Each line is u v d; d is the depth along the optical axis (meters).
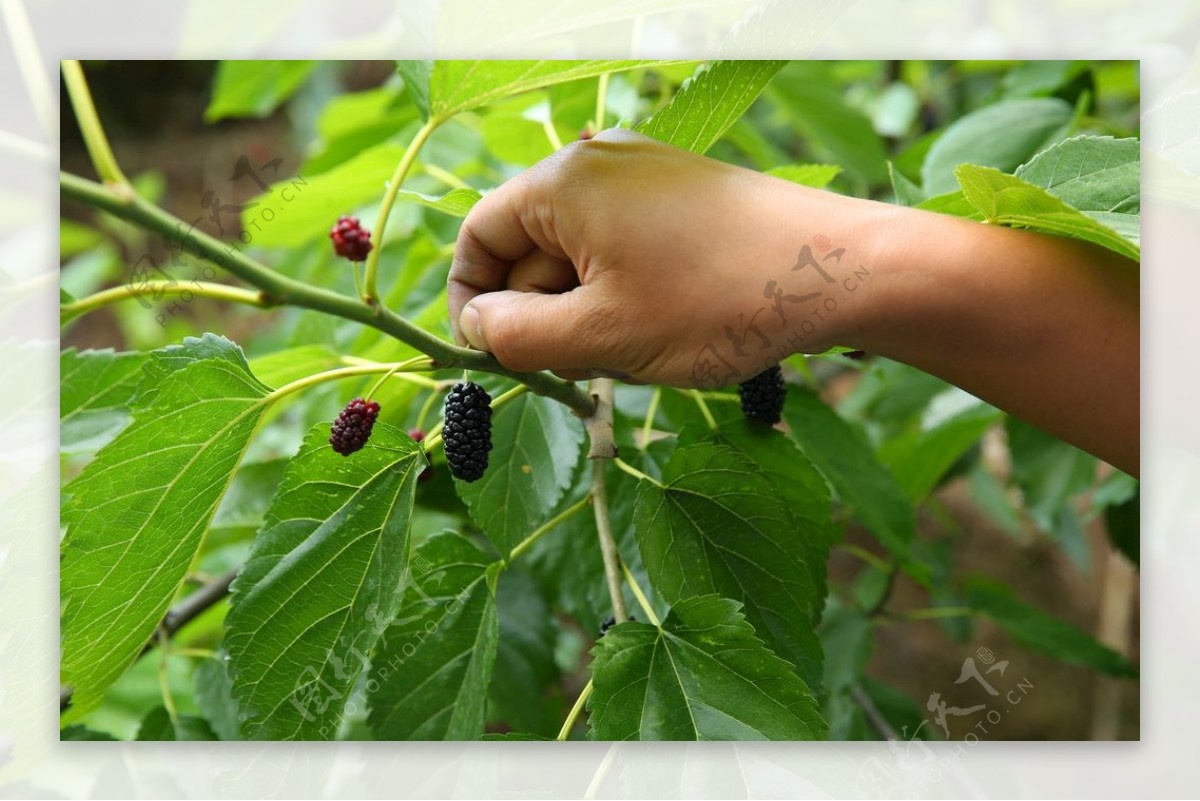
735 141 0.65
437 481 0.57
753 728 0.42
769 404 0.48
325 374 0.42
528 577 0.57
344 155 0.65
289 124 1.19
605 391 0.47
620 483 0.51
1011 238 0.40
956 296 0.40
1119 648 0.91
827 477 0.55
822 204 0.40
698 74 0.41
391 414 0.56
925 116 0.89
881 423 0.66
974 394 0.42
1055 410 0.42
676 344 0.40
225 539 0.58
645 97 0.64
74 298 0.37
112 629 0.43
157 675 0.64
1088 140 0.43
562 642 0.72
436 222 0.61
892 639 0.95
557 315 0.40
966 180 0.40
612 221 0.39
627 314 0.40
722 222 0.40
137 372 0.49
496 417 0.49
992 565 1.04
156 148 1.19
